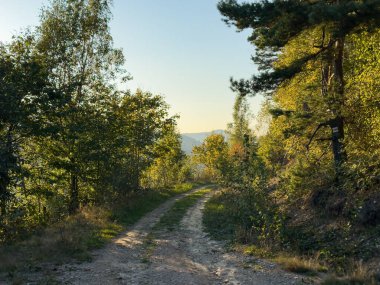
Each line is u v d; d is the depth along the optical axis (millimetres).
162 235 16625
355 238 11719
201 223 20031
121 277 9625
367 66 16062
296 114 16469
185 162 65312
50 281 8852
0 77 16344
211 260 11938
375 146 15867
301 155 21453
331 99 15688
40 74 18266
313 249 12141
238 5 14820
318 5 12469
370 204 12289
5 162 14984
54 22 23656
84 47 25078
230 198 25266
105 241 14445
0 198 15180
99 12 24922
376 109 15203
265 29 14609
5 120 16562
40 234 14742
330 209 14336
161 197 33906
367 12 11977
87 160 23875
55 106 18812
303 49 18688
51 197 21125
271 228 14281
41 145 22672
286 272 9992
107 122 25344
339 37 13031
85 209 22266
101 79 25578
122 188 26922
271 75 15047
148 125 30812
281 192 20266
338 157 16172
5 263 10109
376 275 8961
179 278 9719
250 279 9570
